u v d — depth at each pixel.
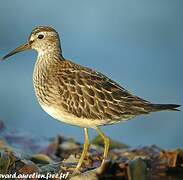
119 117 12.60
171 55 22.64
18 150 14.20
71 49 22.45
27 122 18.91
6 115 19.25
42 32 13.34
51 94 12.81
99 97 12.59
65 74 12.87
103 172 12.51
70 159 13.16
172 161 13.38
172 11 25.14
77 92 12.65
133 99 12.67
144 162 12.79
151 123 18.77
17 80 20.67
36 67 13.33
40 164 13.52
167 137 18.31
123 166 12.66
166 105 12.52
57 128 18.39
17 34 23.73
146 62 21.95
